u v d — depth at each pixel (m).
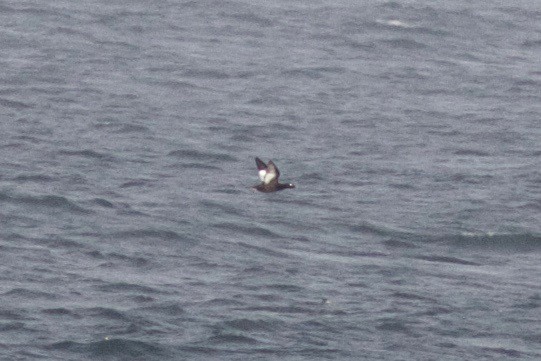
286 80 199.38
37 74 190.00
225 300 109.75
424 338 104.38
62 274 113.75
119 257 119.81
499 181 152.75
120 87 187.38
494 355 102.44
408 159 160.50
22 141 155.75
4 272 112.88
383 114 182.25
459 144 168.62
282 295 111.94
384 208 140.38
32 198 134.12
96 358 97.81
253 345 101.19
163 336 101.75
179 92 187.75
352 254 125.62
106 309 106.00
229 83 195.00
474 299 113.88
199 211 135.25
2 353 96.81
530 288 118.19
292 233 130.62
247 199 140.88
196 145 160.38
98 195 138.12
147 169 149.75
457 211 140.38
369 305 110.88
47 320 103.38
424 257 126.38
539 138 174.00
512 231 134.62
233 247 125.25
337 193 145.00
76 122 166.38
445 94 197.12
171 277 115.25
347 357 99.75
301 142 165.25
